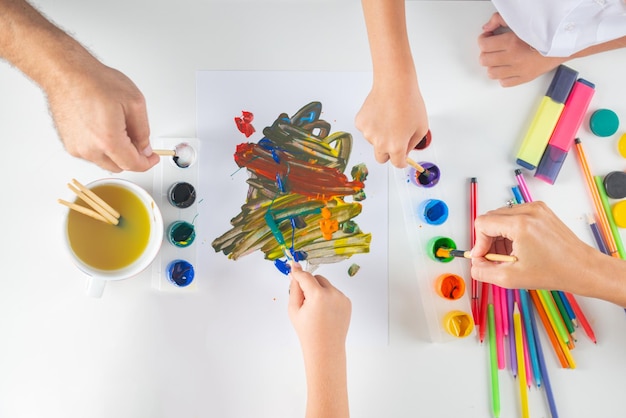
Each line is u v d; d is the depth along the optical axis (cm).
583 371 95
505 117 95
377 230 93
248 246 91
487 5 95
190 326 90
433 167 92
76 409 89
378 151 85
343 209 93
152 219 87
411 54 88
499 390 93
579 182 96
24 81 91
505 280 83
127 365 90
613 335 95
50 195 91
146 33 92
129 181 86
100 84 74
